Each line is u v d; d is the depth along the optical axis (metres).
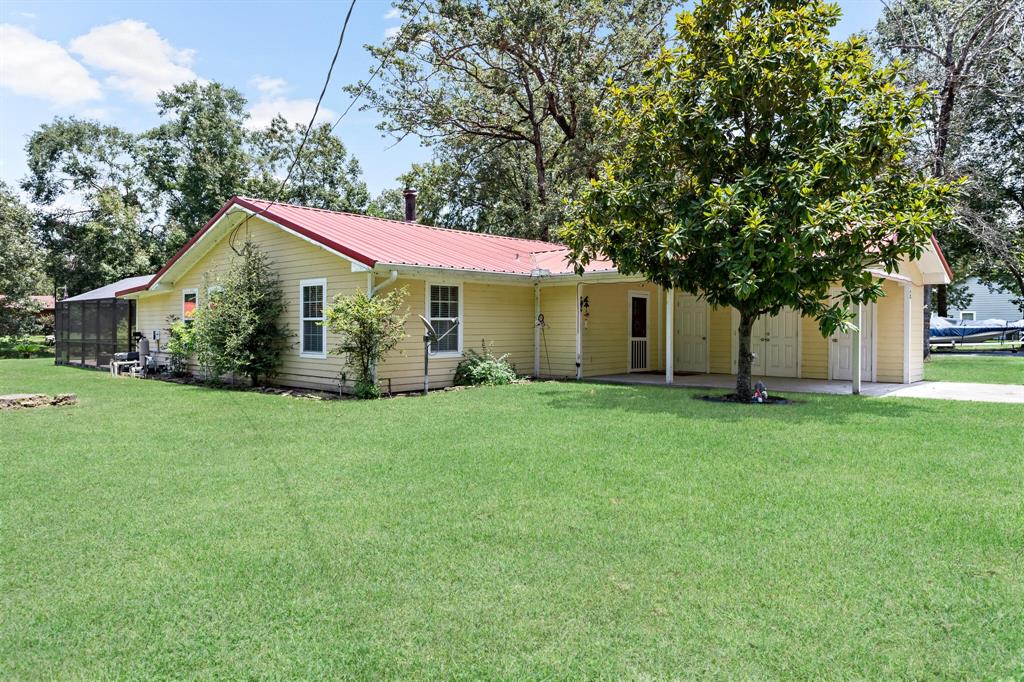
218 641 2.70
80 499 4.74
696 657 2.54
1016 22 17.95
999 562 3.44
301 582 3.27
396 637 2.72
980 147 22.72
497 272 12.66
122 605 3.02
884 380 13.30
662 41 22.80
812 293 9.41
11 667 2.51
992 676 2.39
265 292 12.87
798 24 8.95
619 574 3.32
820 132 9.02
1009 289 32.06
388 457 6.05
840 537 3.81
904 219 8.31
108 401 10.57
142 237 33.59
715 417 8.22
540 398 10.31
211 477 5.37
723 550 3.63
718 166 10.02
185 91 33.53
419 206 30.58
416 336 12.01
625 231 9.87
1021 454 5.93
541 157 26.27
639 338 15.81
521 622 2.83
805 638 2.66
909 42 19.48
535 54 24.34
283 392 11.96
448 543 3.78
